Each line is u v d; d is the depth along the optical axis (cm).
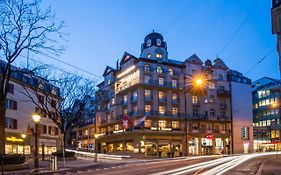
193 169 2486
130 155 6606
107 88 8406
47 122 6388
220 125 7894
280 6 2817
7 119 5150
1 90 2767
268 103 9150
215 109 7812
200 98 7656
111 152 7569
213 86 7894
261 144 8369
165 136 7019
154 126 6969
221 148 7738
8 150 5109
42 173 2412
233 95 8119
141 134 6750
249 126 8212
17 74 5278
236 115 8069
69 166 3200
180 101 7406
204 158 4700
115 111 7781
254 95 9650
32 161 4206
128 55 7638
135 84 6994
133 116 6969
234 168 2566
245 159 4175
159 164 3312
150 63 7244
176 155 6806
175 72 7469
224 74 8144
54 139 6588
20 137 5416
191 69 7619
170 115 7194
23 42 2777
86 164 3562
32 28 2786
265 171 2180
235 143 7919
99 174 2181
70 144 10788
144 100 6994
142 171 2380
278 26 2883
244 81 8425
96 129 8700
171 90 7331
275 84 9200
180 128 7281
